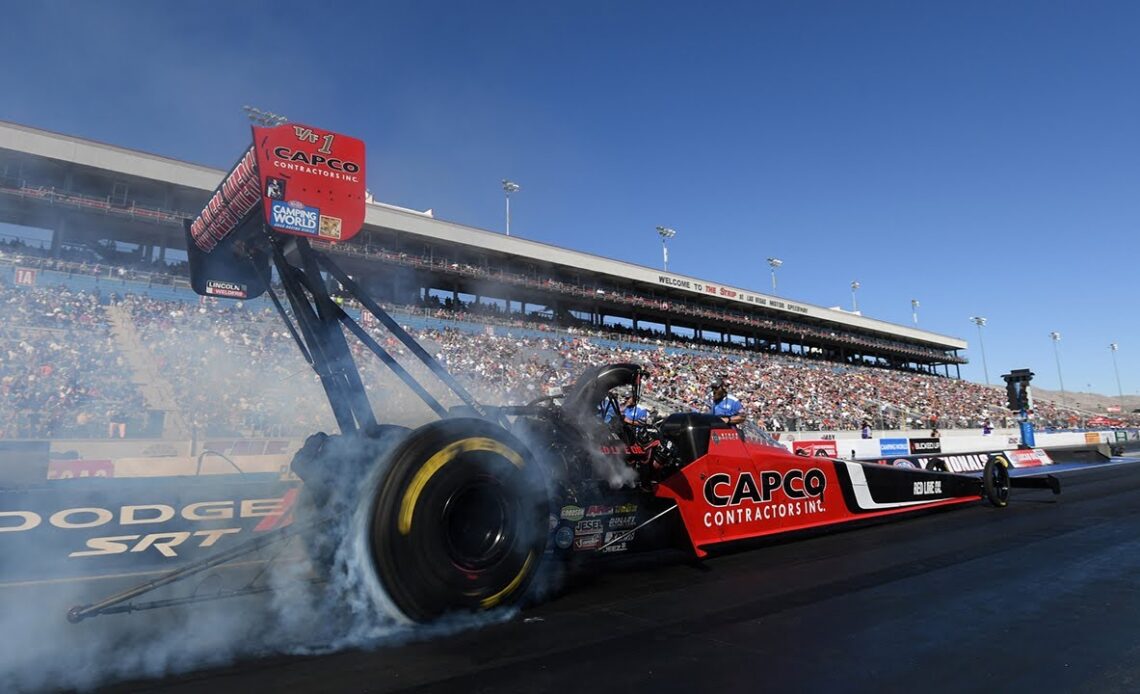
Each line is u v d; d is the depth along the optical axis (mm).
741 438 4965
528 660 2756
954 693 2439
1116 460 17906
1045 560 4668
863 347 45969
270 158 3111
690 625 3227
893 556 4785
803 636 3062
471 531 3236
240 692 2447
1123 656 2818
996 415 38594
